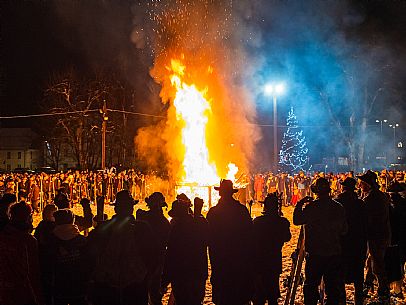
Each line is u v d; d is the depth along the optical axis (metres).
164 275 6.40
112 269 5.55
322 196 6.96
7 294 5.23
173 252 6.34
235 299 6.29
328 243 6.82
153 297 7.12
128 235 5.63
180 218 6.41
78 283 5.77
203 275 6.36
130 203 5.81
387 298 8.23
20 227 5.43
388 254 8.50
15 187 22.77
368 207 8.21
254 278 6.64
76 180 27.53
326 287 6.91
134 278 5.56
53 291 5.76
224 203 6.48
